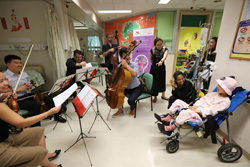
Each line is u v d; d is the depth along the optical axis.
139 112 2.36
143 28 4.33
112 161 1.36
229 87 1.30
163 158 1.39
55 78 2.86
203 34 2.08
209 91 1.90
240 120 1.43
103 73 2.17
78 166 1.30
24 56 2.84
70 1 2.59
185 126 1.86
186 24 3.97
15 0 2.50
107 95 2.01
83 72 1.87
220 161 1.35
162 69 2.58
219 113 1.26
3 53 2.80
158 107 2.56
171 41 4.06
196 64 2.38
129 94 2.20
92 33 7.72
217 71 1.74
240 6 1.39
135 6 3.63
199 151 1.48
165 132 1.48
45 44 2.72
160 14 3.87
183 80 1.84
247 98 1.23
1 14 2.57
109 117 2.20
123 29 5.12
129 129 1.88
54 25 2.52
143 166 1.30
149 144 1.59
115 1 3.30
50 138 1.70
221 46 1.66
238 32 1.40
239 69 1.42
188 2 3.26
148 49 4.34
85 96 1.32
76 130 1.86
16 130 0.98
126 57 1.93
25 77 1.85
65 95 1.27
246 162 1.33
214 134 1.26
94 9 4.00
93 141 1.64
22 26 2.65
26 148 0.94
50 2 2.59
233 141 1.53
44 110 1.85
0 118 0.81
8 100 1.00
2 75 0.96
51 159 1.37
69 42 3.01
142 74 2.40
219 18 3.90
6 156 0.87
